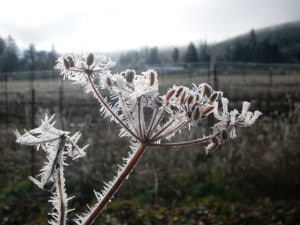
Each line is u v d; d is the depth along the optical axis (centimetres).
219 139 202
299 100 1827
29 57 3269
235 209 951
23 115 1716
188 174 1109
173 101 200
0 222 875
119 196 1029
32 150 1085
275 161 1074
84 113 1666
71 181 1054
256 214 922
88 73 195
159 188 1053
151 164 1130
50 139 176
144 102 196
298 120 1127
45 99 2200
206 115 200
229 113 203
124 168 195
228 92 2269
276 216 913
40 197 990
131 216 911
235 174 1091
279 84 2872
